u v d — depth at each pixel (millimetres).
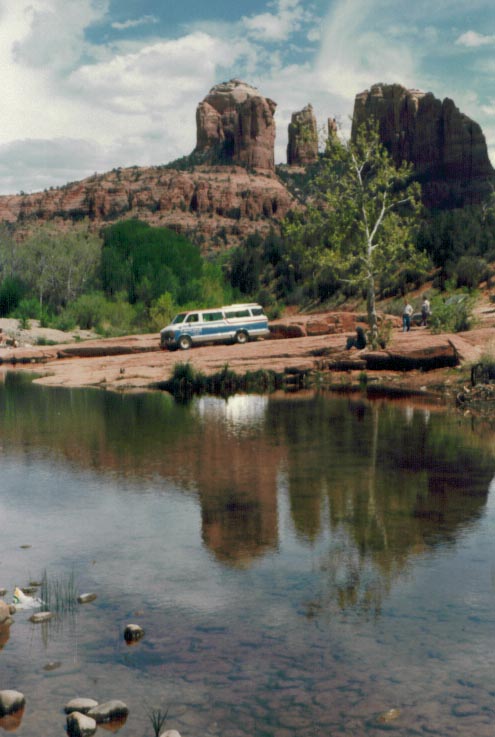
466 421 15125
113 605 5473
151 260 80875
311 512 8047
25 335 48406
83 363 30984
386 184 29984
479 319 31016
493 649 4645
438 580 5895
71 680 4336
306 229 30984
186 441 12961
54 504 8531
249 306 36000
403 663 4473
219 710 3977
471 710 3934
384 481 9555
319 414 16625
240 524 7621
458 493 8859
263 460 11070
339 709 3965
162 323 52000
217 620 5156
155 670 4441
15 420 15961
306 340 31203
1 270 80938
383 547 6785
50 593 5723
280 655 4602
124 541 7074
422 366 25234
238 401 19969
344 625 5035
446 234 56281
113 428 14664
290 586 5801
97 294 72250
